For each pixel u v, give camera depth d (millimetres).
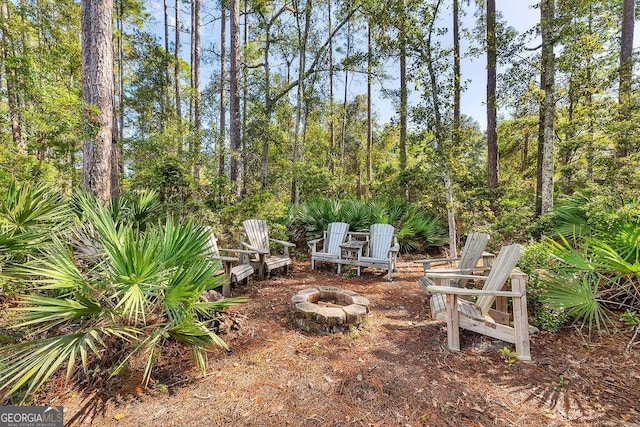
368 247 6230
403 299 4344
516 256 2807
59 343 1992
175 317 2338
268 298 4305
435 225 7988
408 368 2537
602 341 2844
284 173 11539
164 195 6805
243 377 2396
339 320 3176
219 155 7672
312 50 11656
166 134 7289
